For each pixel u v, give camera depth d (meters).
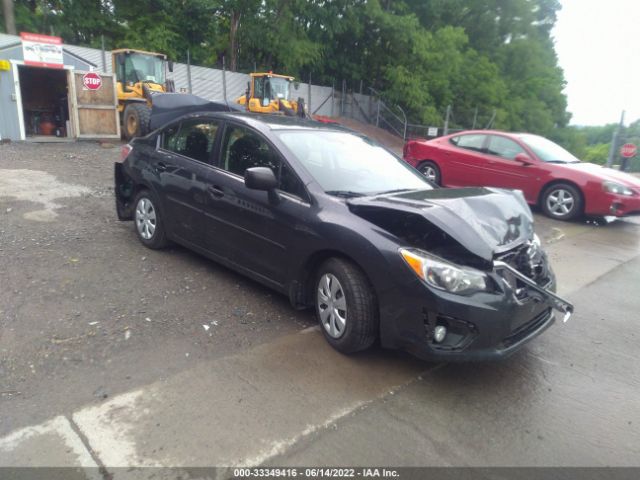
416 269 3.01
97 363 3.14
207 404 2.82
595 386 3.33
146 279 4.51
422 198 3.54
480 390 3.18
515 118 36.03
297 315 4.05
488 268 3.07
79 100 13.70
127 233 5.78
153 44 25.42
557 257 6.46
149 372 3.09
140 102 14.48
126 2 26.75
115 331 3.53
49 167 9.43
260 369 3.22
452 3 35.84
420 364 3.43
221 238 4.32
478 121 33.06
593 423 2.91
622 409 3.08
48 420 2.60
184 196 4.63
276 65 29.94
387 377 3.24
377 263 3.14
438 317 2.99
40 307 3.79
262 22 28.06
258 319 3.92
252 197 3.97
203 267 4.93
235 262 4.27
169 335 3.56
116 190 5.68
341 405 2.90
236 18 28.05
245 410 2.79
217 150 4.46
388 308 3.14
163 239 5.13
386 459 2.50
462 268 3.00
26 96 14.79
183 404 2.80
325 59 31.66
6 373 2.96
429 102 31.47
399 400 3.01
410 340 3.10
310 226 3.54
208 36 29.42
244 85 27.05
